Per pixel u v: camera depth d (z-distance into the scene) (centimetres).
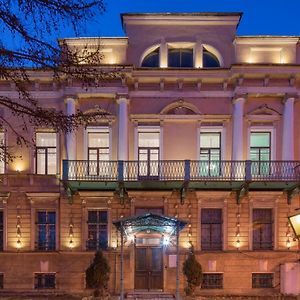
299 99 2378
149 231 2312
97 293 2138
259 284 2320
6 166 2350
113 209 2350
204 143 2408
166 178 2325
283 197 2358
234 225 2342
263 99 2392
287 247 2333
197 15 2414
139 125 2395
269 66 2291
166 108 2392
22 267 2317
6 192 2338
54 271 2316
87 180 2239
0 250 2331
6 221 2342
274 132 2384
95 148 2378
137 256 2320
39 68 1062
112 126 2377
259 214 2370
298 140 2380
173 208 2345
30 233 2341
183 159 2384
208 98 2403
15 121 2330
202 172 2355
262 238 2358
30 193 2334
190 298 2130
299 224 1388
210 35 2422
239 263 2317
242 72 2297
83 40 2297
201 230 2352
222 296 2255
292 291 2272
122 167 2262
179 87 2392
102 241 2350
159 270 2311
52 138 2391
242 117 2359
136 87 2389
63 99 2352
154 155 2395
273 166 2348
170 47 2433
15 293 2280
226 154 2380
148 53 2428
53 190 2352
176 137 2397
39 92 2372
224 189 2328
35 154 2303
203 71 2336
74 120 974
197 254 2308
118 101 2344
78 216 2347
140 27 2420
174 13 2405
